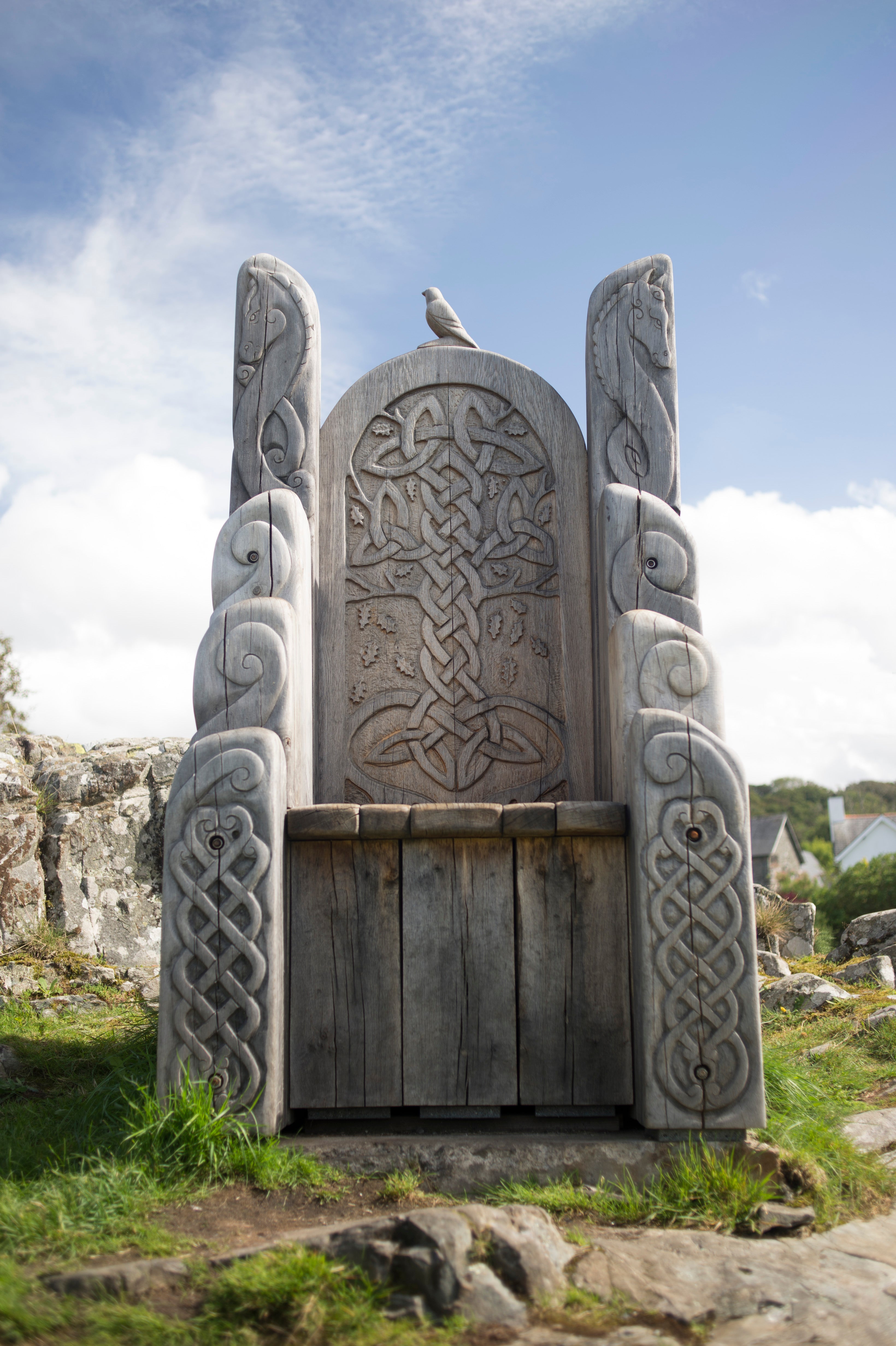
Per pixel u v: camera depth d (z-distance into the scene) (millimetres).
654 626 3072
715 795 2826
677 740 2859
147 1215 2346
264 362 3648
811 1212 2475
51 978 5887
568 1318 1959
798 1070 3520
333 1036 2869
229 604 3115
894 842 44531
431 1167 2666
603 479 3574
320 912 2926
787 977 5312
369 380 3830
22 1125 3039
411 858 2955
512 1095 2836
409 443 3797
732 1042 2711
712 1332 1950
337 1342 1832
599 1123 2869
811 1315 2025
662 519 3309
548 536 3750
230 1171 2562
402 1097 2844
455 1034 2873
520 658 3672
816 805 66750
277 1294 1917
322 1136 2836
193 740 2949
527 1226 2172
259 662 2992
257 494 3566
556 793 3588
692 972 2740
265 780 2814
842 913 18734
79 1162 2660
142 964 6445
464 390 3844
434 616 3697
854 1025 4426
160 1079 2689
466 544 3738
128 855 6648
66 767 6715
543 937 2914
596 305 3682
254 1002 2711
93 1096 3154
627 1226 2422
